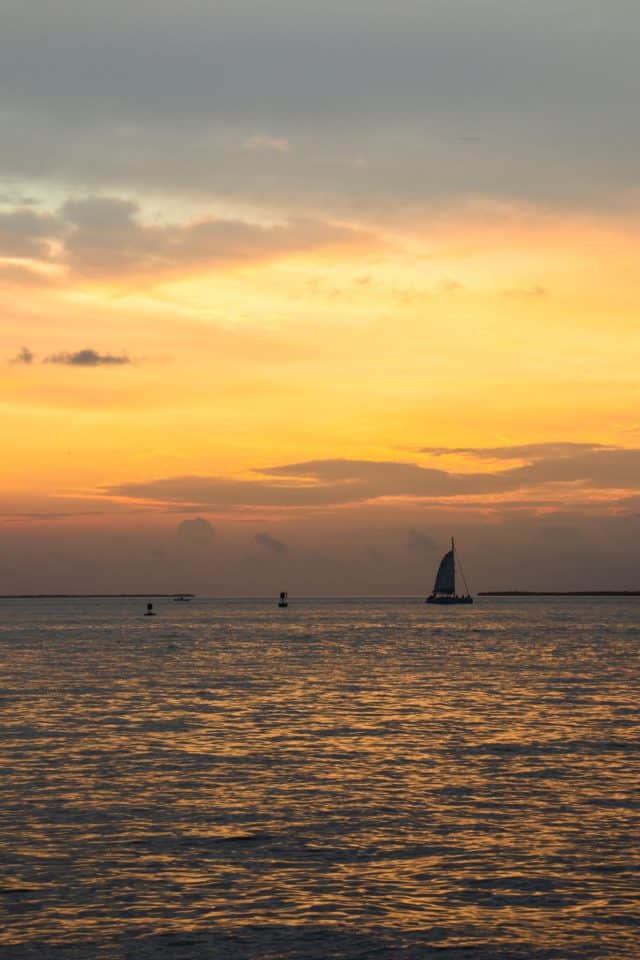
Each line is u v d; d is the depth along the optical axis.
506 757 44.25
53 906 24.47
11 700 67.31
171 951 21.92
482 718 57.97
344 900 24.97
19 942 22.36
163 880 26.36
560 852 28.86
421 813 33.41
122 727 53.84
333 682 81.50
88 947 22.11
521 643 145.62
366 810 33.81
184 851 28.94
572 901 24.88
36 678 85.38
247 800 35.34
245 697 69.56
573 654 119.94
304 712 60.91
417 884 26.14
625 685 79.19
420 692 73.31
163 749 46.44
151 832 30.89
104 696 70.12
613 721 56.53
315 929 23.14
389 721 56.53
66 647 136.00
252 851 28.97
